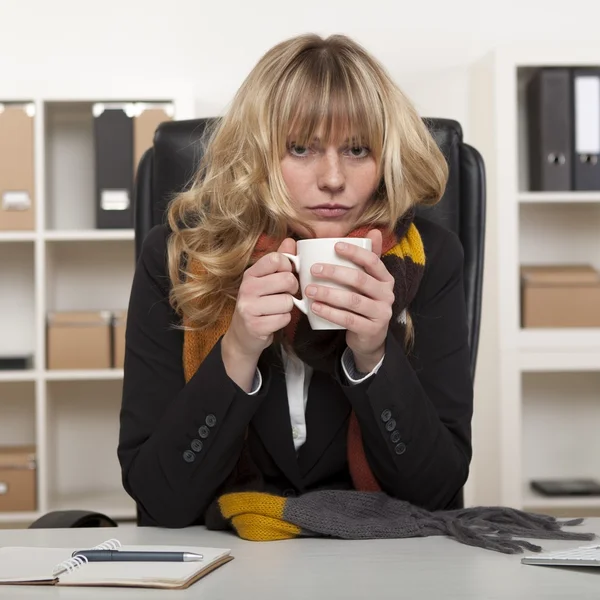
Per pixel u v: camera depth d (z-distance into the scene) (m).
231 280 1.22
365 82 1.15
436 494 1.18
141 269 1.31
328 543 0.95
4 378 2.74
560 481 2.91
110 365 2.78
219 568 0.82
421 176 1.24
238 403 1.08
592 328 2.73
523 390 3.03
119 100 2.77
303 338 1.15
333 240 1.00
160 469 1.10
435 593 0.72
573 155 2.75
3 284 3.03
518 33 3.01
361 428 1.14
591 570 0.79
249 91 1.19
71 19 2.99
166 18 2.99
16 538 1.00
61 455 3.02
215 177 1.25
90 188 3.02
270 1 2.99
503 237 2.71
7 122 2.76
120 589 0.74
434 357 1.28
